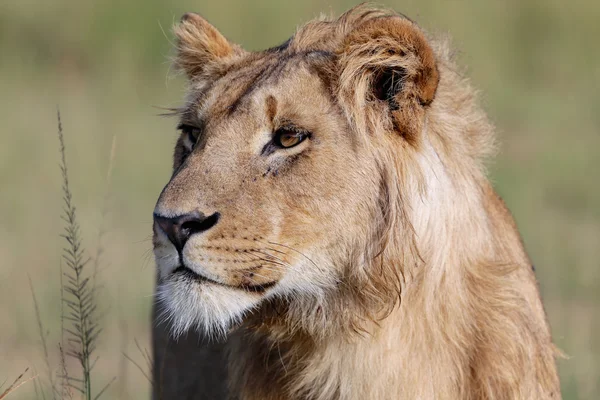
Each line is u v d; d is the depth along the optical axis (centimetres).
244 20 3256
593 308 1695
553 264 1859
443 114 866
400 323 831
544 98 3238
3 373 1417
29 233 1986
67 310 1585
